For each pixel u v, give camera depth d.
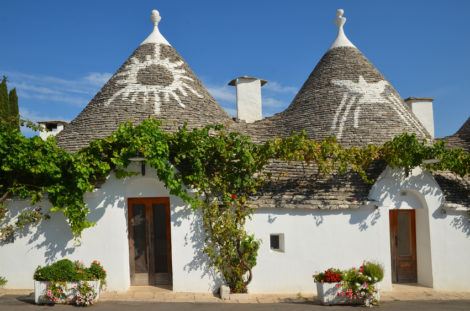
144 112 13.92
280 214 12.45
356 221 12.63
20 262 12.16
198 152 11.84
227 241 11.98
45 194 12.12
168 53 15.97
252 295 11.85
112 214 12.04
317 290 11.20
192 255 12.01
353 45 16.52
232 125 15.12
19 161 11.54
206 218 11.98
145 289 12.23
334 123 14.31
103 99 14.70
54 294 10.44
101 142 11.75
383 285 12.56
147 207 12.73
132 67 15.34
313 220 12.53
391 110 14.70
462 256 13.01
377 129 14.05
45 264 12.07
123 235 12.04
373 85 15.22
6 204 12.20
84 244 12.05
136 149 11.52
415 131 14.44
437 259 12.90
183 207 12.04
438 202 13.00
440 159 12.34
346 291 10.79
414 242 13.45
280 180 12.88
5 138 11.55
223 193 12.11
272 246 12.48
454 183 13.59
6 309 10.09
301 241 12.45
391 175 12.85
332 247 12.50
